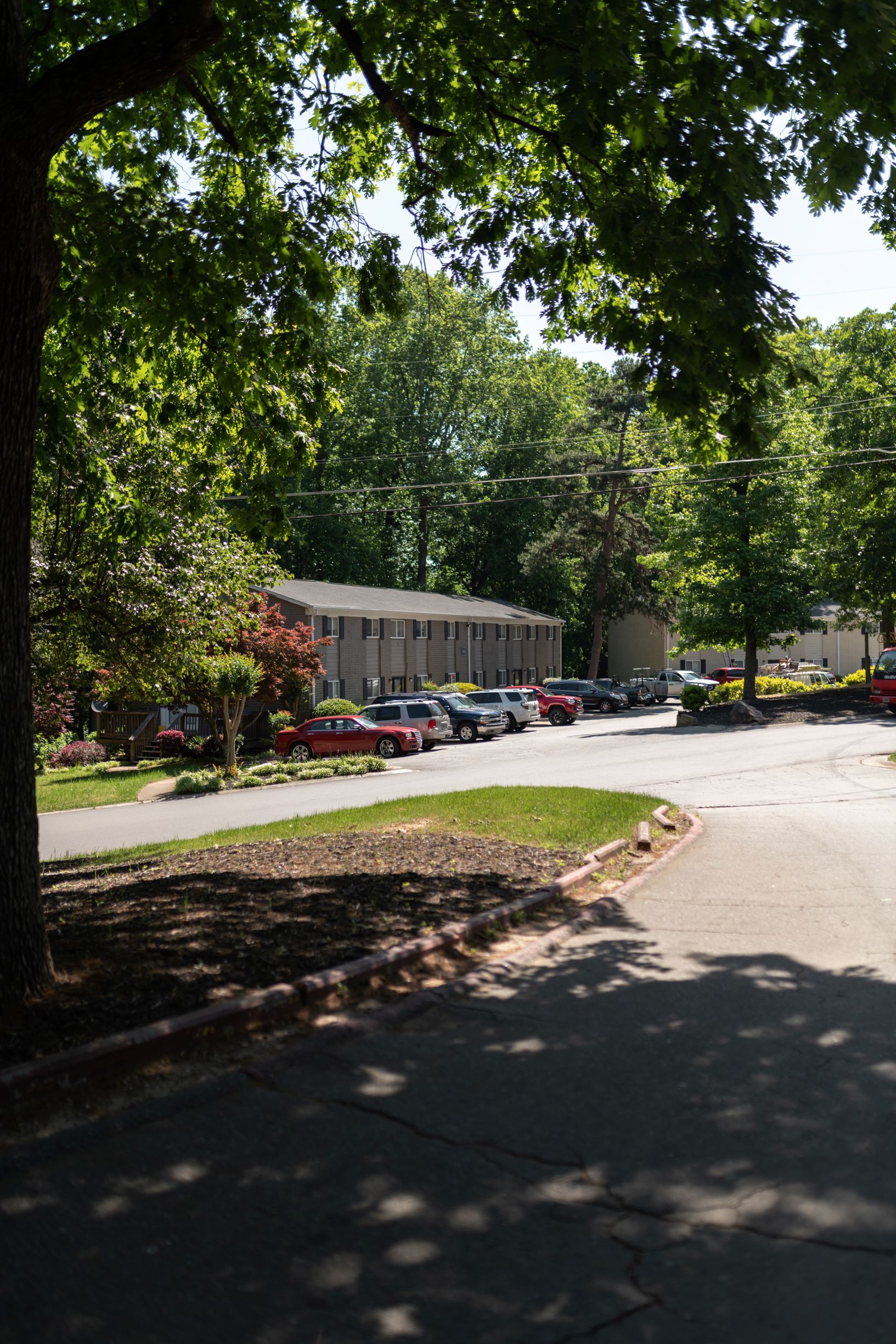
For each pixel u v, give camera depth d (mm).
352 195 12523
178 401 13539
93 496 17453
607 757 29891
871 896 9812
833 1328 3260
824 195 8438
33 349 6520
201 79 11141
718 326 7766
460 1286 3523
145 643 22234
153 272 10922
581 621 76375
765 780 22125
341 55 10766
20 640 6402
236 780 28672
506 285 11602
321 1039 5996
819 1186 4168
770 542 38906
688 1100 5074
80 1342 3236
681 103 7852
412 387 67312
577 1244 3773
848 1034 5984
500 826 13617
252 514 13359
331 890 9531
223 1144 4637
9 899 6211
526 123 10336
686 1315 3336
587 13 7883
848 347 42156
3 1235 3871
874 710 37875
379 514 69562
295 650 34875
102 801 26781
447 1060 5691
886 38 7133
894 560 39688
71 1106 5027
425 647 54688
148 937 7676
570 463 62969
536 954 7980
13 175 6289
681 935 8508
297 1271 3617
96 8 10109
